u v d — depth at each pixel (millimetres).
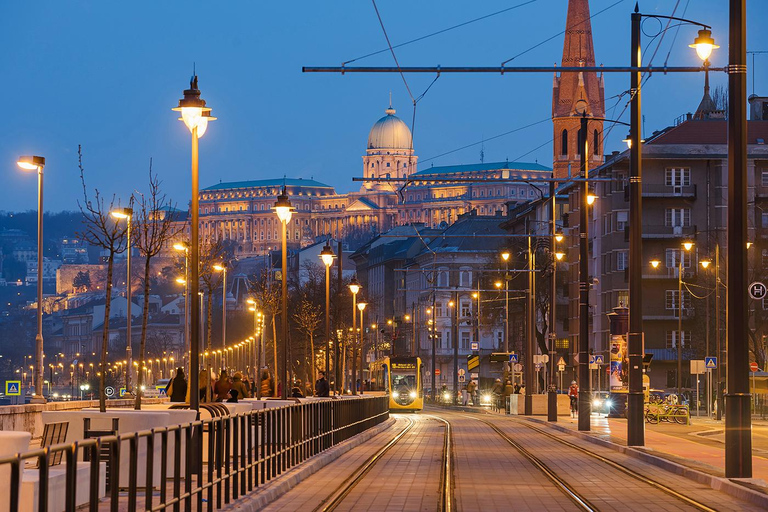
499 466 80750
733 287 63031
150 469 37250
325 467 77750
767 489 58281
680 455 85750
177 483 41750
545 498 59000
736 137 62531
